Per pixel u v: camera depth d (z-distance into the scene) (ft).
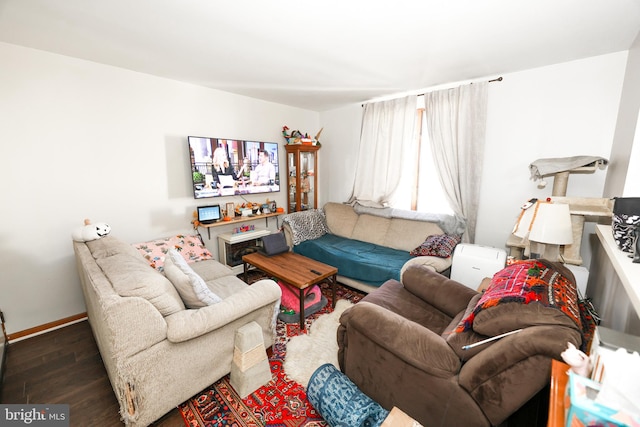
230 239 10.29
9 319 6.95
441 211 10.48
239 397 5.29
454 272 8.10
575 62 7.35
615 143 6.67
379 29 5.65
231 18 5.27
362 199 12.18
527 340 3.14
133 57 7.24
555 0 4.66
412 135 10.52
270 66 7.78
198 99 9.79
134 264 5.21
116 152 8.21
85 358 6.34
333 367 4.91
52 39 6.20
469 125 8.98
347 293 9.68
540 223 5.69
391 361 4.34
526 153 8.34
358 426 3.96
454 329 4.59
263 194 12.39
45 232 7.26
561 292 3.79
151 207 9.11
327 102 12.21
